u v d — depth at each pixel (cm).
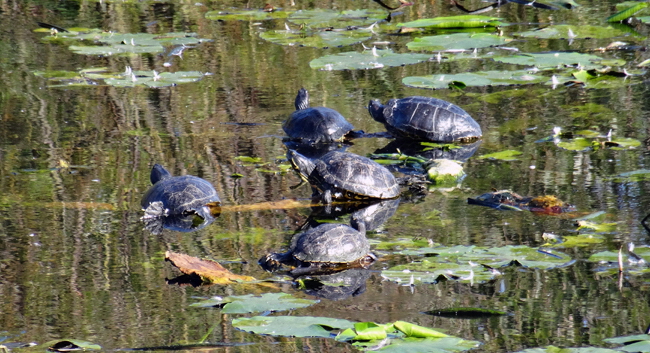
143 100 2634
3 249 1512
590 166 1975
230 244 1553
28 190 1850
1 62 3030
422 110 2331
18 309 1267
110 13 3825
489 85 2638
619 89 2662
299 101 2467
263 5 4000
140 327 1201
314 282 1371
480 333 1168
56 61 3048
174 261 1427
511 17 3734
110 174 1970
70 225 1644
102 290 1340
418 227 1634
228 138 2277
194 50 3259
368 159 1938
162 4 4038
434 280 1354
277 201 1817
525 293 1302
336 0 4094
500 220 1653
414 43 3172
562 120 2377
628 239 1511
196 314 1245
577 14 3744
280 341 1159
